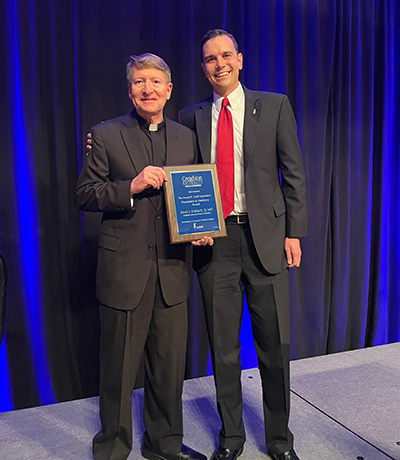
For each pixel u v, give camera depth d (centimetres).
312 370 245
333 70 265
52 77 205
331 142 264
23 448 172
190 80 227
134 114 153
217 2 229
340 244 273
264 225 156
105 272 148
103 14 212
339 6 262
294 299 262
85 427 188
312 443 175
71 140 211
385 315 295
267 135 157
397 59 285
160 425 161
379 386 225
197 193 146
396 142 290
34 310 209
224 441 163
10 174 202
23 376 210
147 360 160
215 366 162
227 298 162
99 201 141
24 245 206
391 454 168
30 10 199
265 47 248
